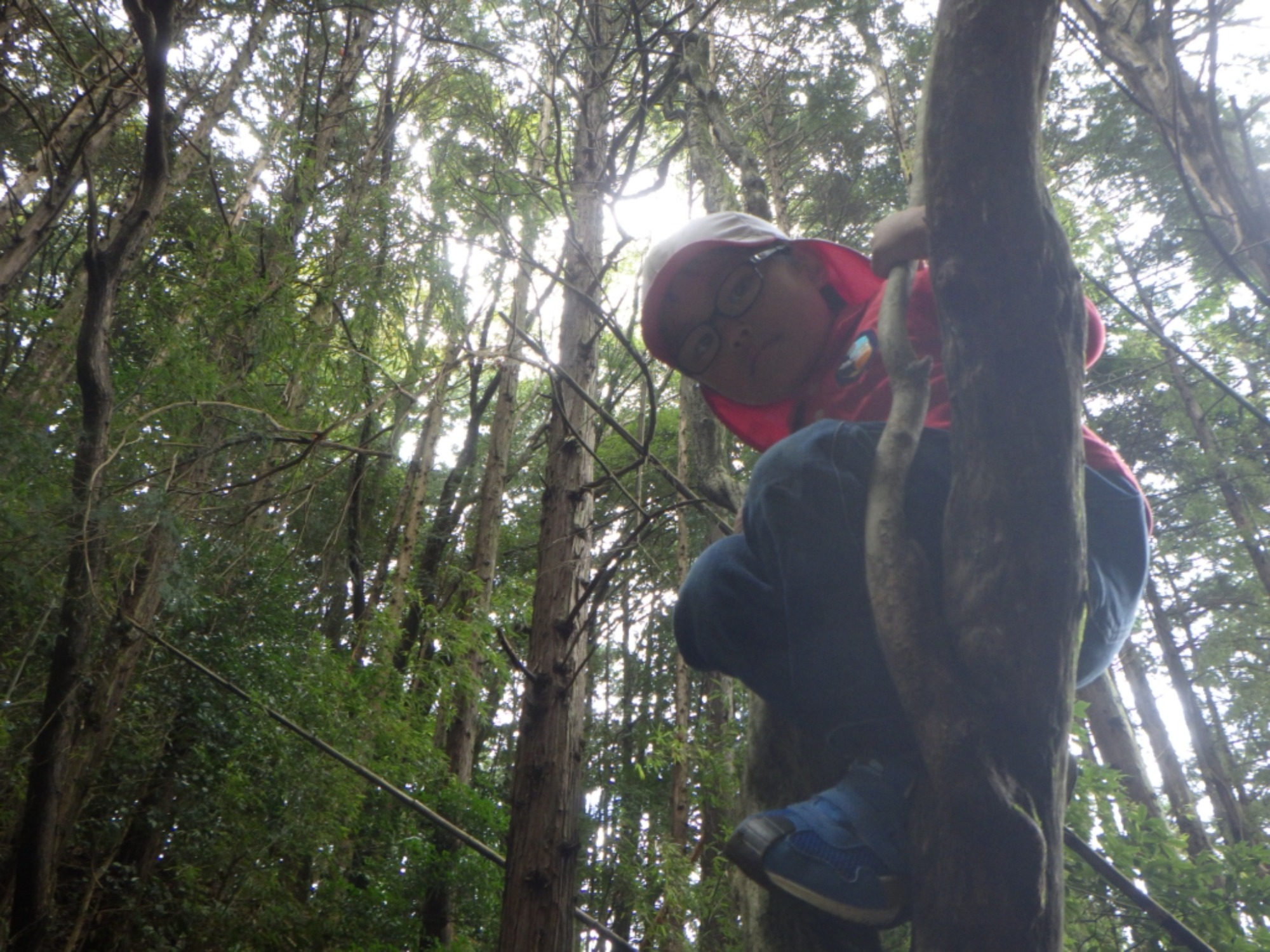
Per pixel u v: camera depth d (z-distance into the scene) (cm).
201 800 729
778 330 170
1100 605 132
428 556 1245
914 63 1377
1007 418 104
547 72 633
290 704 796
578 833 466
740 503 297
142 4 493
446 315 523
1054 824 100
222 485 488
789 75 1055
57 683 489
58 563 507
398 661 1133
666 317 177
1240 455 1055
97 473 452
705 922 729
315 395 586
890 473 112
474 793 1004
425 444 1246
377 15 663
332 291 583
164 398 538
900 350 119
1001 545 103
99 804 697
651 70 549
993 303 105
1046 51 108
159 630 697
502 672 1151
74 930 639
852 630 118
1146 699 1198
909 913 116
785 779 161
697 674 1477
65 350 674
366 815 940
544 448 1359
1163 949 374
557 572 512
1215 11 344
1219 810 1223
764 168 1343
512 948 436
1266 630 1140
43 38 746
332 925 815
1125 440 1219
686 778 1275
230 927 728
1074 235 1062
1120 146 1240
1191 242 1137
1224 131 886
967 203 106
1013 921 96
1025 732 101
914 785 111
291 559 712
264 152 1054
